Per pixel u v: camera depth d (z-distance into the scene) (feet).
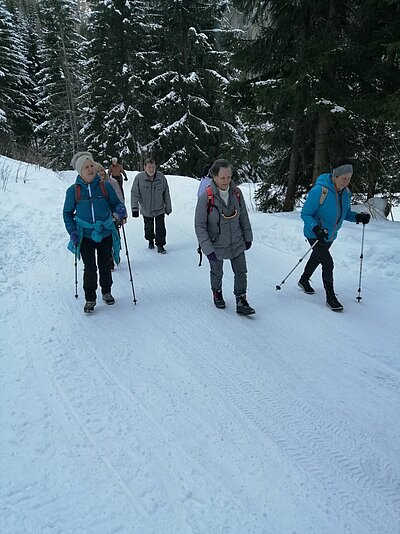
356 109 26.48
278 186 38.37
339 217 15.92
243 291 15.56
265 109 31.19
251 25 30.63
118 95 79.61
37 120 107.55
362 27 26.63
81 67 99.60
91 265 15.25
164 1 66.64
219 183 14.30
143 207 23.77
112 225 15.52
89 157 14.76
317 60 25.40
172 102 69.15
